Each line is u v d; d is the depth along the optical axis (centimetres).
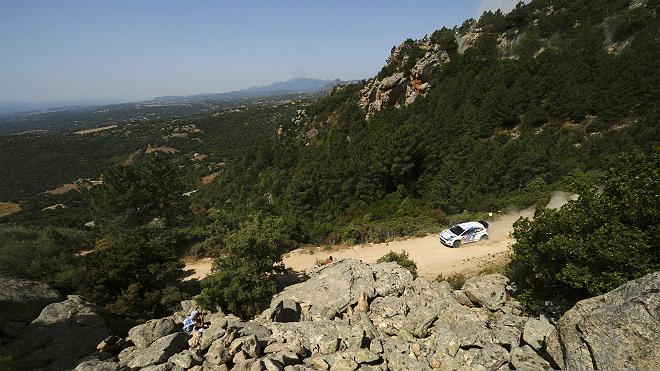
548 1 6581
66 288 1798
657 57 3931
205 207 7606
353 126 6744
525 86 4628
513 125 4444
